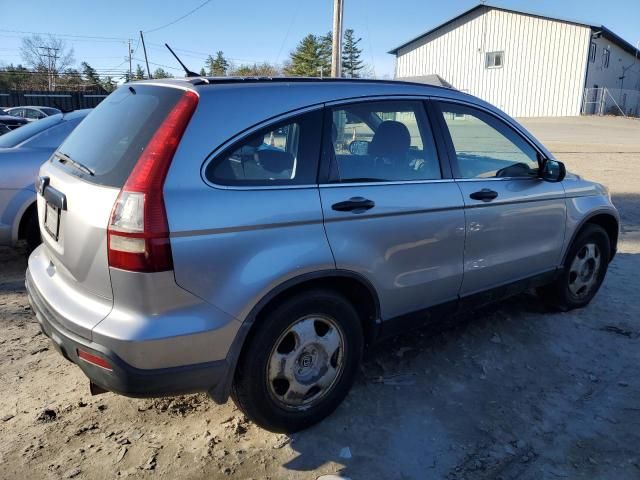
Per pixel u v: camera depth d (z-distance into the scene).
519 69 41.31
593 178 13.04
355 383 3.50
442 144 3.47
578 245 4.45
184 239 2.38
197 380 2.51
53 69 78.06
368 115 3.14
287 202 2.69
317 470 2.72
